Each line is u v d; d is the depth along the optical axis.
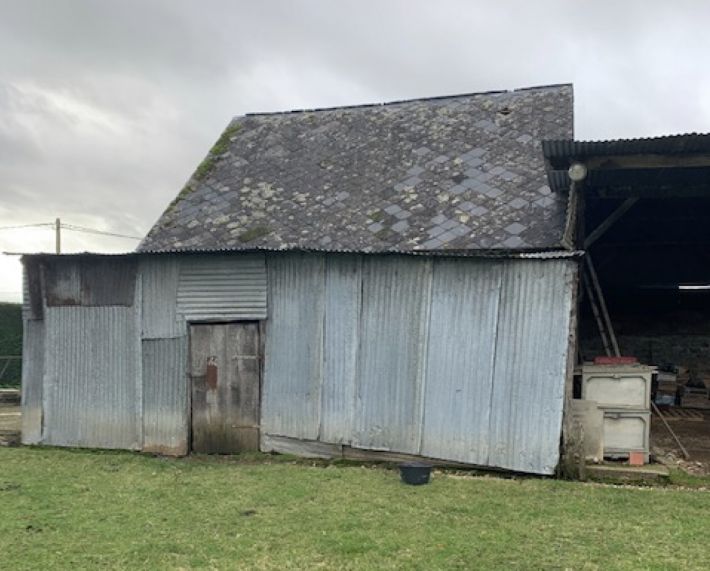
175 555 4.65
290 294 8.25
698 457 8.09
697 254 14.27
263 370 8.35
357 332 7.95
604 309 9.27
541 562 4.52
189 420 8.51
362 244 9.34
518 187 9.95
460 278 7.54
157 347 8.63
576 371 7.70
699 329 14.63
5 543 4.91
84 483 6.82
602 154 7.60
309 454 8.17
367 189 10.80
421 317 7.69
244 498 6.15
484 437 7.36
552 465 7.06
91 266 8.90
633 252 14.64
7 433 9.87
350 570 4.36
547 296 7.16
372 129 12.71
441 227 9.37
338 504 5.94
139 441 8.66
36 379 9.16
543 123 11.52
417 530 5.17
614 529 5.25
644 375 7.55
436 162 11.12
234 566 4.43
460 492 6.41
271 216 10.55
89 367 8.90
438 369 7.61
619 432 7.55
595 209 11.42
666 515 5.66
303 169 11.84
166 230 10.66
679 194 9.12
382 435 7.81
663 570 4.39
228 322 8.46
